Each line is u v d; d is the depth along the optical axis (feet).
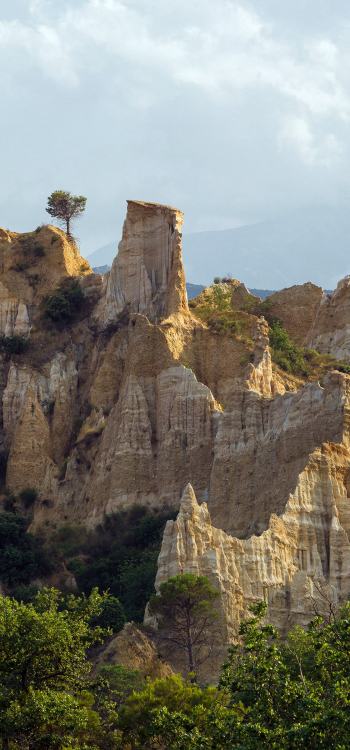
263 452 506.48
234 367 569.64
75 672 338.34
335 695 287.28
